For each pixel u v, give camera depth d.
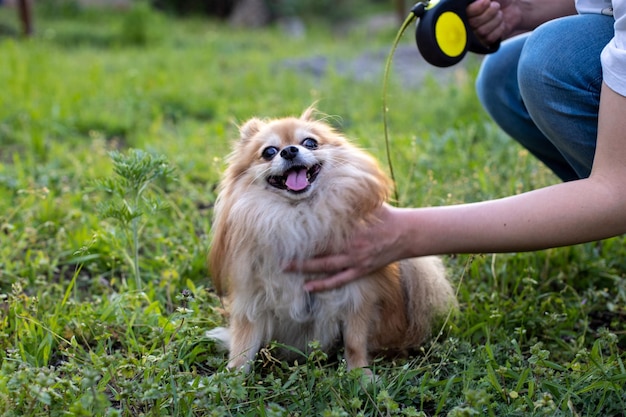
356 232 1.36
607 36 1.35
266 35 6.36
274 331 1.44
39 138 2.32
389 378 1.37
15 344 1.41
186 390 1.27
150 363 1.34
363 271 1.37
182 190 2.01
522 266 1.66
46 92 3.05
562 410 1.28
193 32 6.48
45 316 1.49
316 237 1.37
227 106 2.96
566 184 1.28
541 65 1.38
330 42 5.93
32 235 1.76
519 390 1.31
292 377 1.31
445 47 1.42
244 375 1.33
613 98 1.23
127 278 1.70
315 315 1.41
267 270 1.38
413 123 2.65
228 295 1.47
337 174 1.39
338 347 1.47
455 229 1.31
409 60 4.30
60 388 1.30
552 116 1.40
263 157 1.43
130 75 3.50
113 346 1.48
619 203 1.25
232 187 1.45
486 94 1.61
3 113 2.67
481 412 1.26
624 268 1.67
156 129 2.59
